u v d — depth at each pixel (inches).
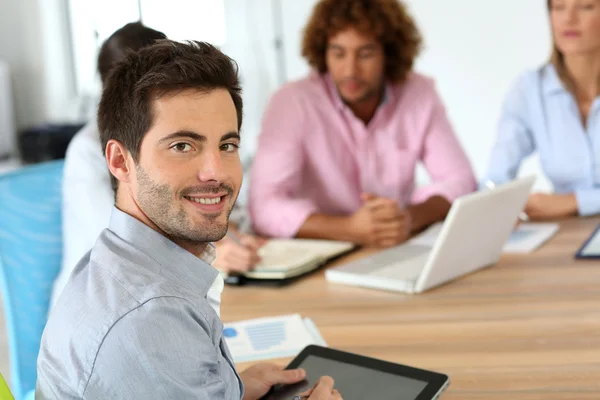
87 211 66.3
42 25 179.2
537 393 43.3
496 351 49.5
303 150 90.6
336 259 73.3
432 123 93.8
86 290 34.4
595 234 72.9
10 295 67.6
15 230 67.8
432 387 42.9
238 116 37.4
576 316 54.3
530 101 94.8
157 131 34.4
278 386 45.4
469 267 65.7
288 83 93.4
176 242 37.1
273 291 65.1
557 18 89.2
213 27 180.2
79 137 68.7
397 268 65.9
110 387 32.1
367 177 92.8
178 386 32.2
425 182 168.1
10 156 178.4
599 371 45.4
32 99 183.8
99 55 65.6
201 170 34.7
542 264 67.1
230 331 55.7
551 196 82.8
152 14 179.6
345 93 87.7
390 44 89.8
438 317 56.4
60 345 33.8
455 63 165.3
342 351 48.8
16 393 68.7
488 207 62.6
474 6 161.0
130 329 31.9
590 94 91.7
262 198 85.7
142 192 35.4
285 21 176.9
